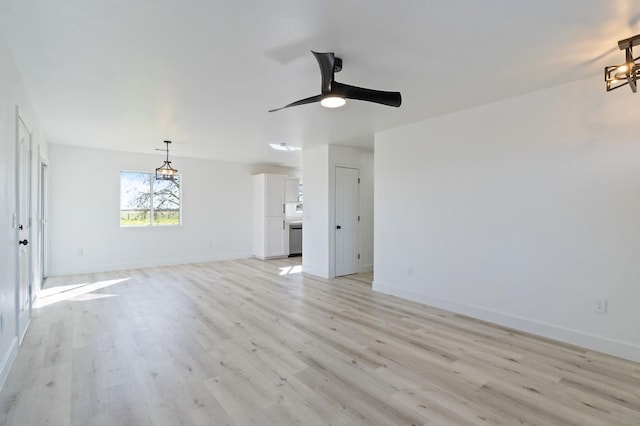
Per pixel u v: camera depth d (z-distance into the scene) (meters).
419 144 4.29
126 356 2.72
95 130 4.72
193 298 4.46
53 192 5.84
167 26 2.09
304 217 6.35
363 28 2.11
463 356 2.74
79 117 4.06
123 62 2.59
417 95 3.31
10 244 2.57
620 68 2.25
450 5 1.87
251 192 8.27
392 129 4.63
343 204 6.01
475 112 3.69
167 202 7.10
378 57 2.51
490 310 3.58
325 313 3.85
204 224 7.55
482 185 3.64
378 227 4.87
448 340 3.08
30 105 3.46
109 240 6.40
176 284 5.27
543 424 1.88
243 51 2.41
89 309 3.95
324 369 2.51
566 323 3.04
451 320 3.62
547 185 3.15
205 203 7.56
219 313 3.83
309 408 2.03
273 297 4.53
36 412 1.96
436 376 2.41
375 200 4.91
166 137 5.19
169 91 3.19
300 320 3.61
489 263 3.59
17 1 1.82
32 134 3.64
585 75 2.84
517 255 3.36
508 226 3.43
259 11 1.93
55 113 3.90
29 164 3.52
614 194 2.79
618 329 2.76
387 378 2.38
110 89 3.14
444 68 2.70
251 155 6.92
